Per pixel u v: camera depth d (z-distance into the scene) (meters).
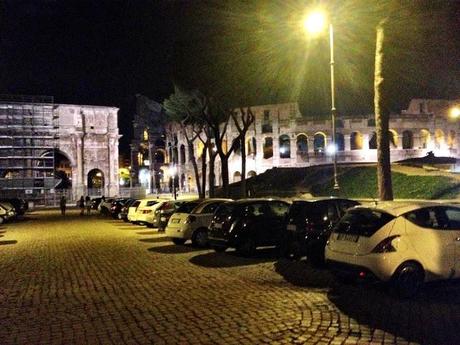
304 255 14.88
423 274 9.94
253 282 12.05
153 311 9.48
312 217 14.43
